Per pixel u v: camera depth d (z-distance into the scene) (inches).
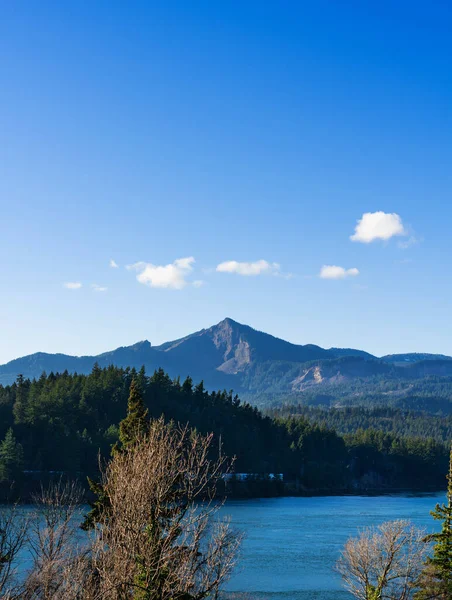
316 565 3312.0
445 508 2271.2
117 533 957.2
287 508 6358.3
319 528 4697.3
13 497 5211.6
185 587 984.9
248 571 3127.5
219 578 1025.5
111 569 946.1
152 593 914.7
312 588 2854.3
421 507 6722.4
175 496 1050.7
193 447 1064.8
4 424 7042.3
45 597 921.5
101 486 1437.0
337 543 3983.8
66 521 1046.4
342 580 2967.5
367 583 2399.1
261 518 5334.6
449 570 2212.1
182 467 1047.0
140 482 970.1
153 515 975.0
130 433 1518.2
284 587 2849.4
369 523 5039.4
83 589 932.6
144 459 1014.4
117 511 976.9
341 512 5979.3
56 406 7647.6
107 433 7249.0
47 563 944.9
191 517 1019.3
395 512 6053.2
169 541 963.3
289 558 3474.4
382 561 2440.9
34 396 7795.3
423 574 2277.3
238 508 6215.6
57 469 6466.5
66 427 7268.7
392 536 2415.1
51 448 6609.3
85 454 6781.5
